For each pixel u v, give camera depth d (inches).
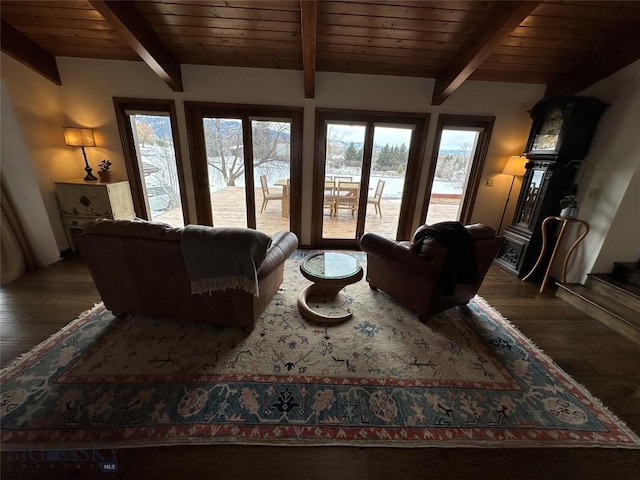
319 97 140.7
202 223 161.6
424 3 94.3
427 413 62.2
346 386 68.4
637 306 98.4
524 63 126.5
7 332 83.5
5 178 124.5
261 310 89.5
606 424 61.5
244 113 144.6
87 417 58.0
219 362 74.1
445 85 129.3
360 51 121.7
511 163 144.6
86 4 100.9
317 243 169.9
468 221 165.0
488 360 79.6
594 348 86.7
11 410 59.0
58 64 131.8
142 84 136.9
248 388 66.5
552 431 59.4
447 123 147.3
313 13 89.0
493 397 67.2
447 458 53.7
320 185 158.1
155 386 65.9
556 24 102.6
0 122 118.1
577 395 68.7
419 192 159.0
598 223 114.8
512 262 142.6
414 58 124.3
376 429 58.3
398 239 170.1
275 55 126.3
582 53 116.8
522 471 52.1
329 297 110.0
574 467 53.1
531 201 135.5
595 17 98.0
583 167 122.7
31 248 135.5
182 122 143.3
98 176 148.2
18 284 112.5
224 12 101.9
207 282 74.2
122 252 76.9
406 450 54.8
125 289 84.2
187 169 151.3
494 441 57.0
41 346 77.5
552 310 108.3
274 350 79.5
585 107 113.1
